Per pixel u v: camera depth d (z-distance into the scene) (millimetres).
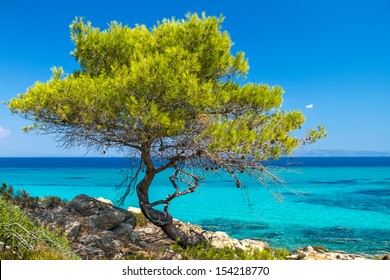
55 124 12281
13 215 9719
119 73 11852
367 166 135125
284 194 39438
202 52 12672
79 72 14070
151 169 13477
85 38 13750
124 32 13648
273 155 12141
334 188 47125
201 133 11758
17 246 8312
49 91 11227
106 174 77625
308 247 15555
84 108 11445
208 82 12570
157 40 12859
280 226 22109
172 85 10969
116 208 14414
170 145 12617
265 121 13172
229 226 21969
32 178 64938
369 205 31484
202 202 32875
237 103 12883
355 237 19328
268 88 13172
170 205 30922
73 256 9070
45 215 13383
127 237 13305
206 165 12875
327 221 23844
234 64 14117
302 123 13406
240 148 11570
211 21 12734
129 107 10914
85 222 13273
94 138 12617
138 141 12391
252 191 41656
